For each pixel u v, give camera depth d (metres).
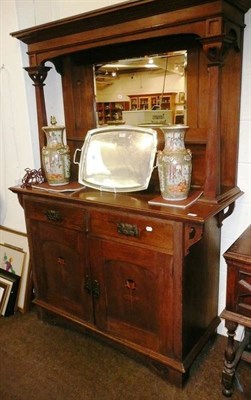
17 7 1.83
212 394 1.49
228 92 1.49
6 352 1.80
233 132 1.53
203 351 1.74
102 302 1.69
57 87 2.08
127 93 1.78
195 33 1.26
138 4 1.30
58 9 2.02
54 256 1.84
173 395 1.49
